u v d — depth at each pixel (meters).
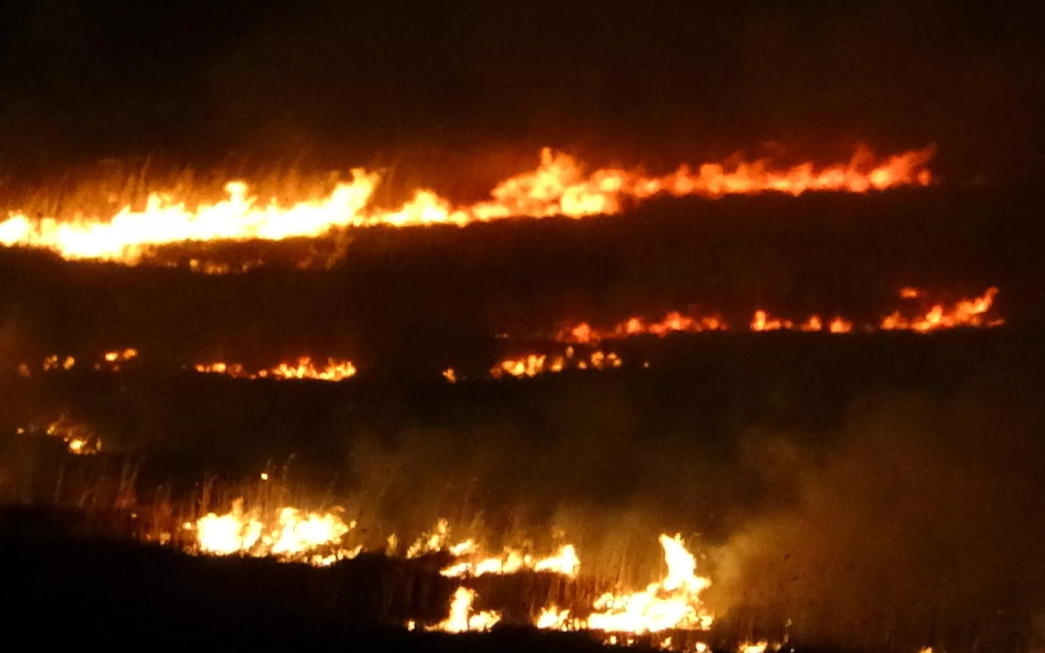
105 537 11.55
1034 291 14.62
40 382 14.69
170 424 13.91
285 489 12.55
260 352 15.40
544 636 9.89
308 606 10.30
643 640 9.93
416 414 13.61
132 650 9.32
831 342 14.05
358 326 15.56
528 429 13.23
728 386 13.52
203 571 10.85
